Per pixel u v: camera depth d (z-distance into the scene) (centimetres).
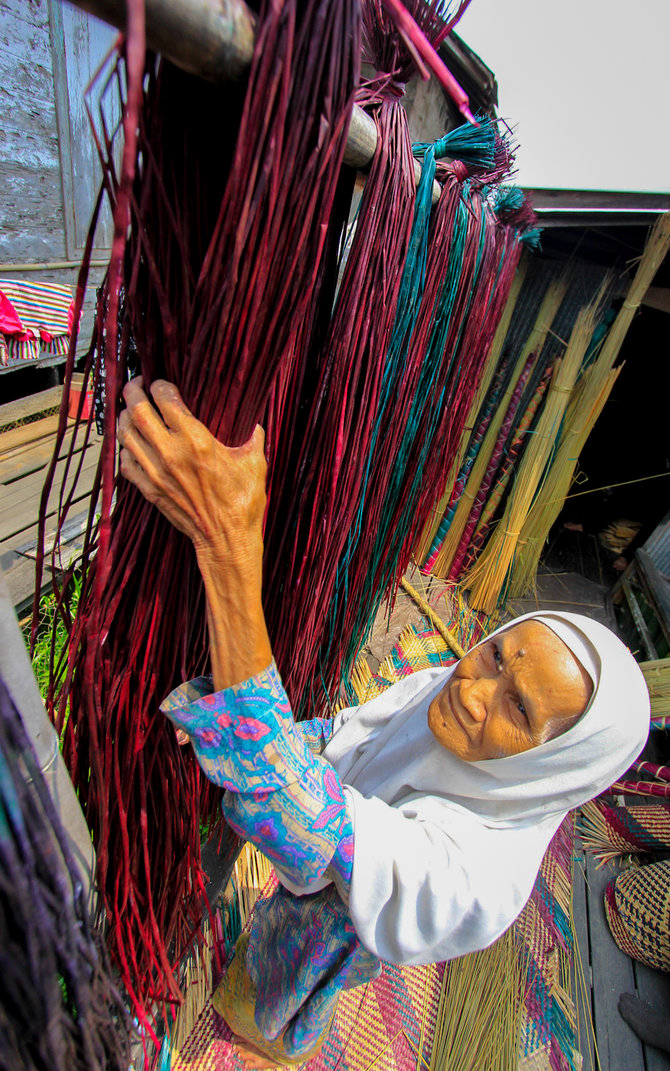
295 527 83
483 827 89
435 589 363
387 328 76
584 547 483
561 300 336
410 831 81
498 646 86
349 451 81
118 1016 71
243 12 37
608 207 265
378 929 83
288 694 103
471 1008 173
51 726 47
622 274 312
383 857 74
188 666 70
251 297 46
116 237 35
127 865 71
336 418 74
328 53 42
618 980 195
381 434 95
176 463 49
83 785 74
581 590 420
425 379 105
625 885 207
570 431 332
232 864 147
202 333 46
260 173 42
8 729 37
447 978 182
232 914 169
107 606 60
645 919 195
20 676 42
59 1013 46
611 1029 181
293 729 67
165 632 65
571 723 79
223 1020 154
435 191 83
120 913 73
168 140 46
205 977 156
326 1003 112
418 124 279
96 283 420
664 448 534
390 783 102
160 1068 133
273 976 116
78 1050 51
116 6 31
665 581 370
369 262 68
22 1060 44
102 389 54
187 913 98
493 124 90
